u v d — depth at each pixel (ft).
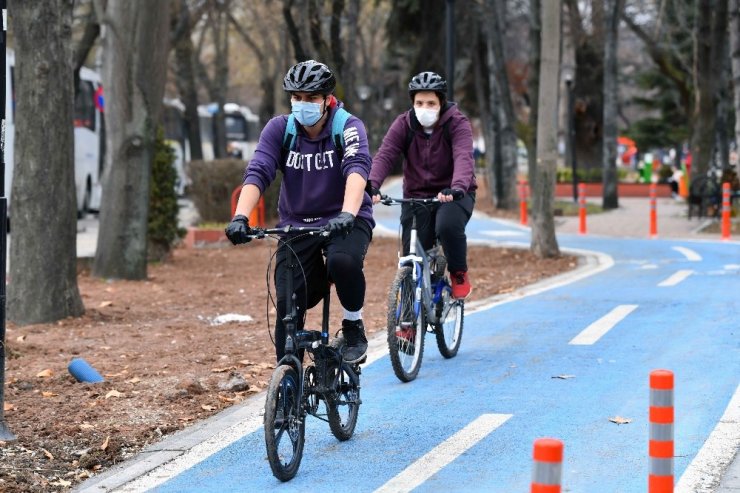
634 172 601.62
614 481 54.80
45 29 110.32
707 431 63.98
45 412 71.67
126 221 150.92
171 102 420.36
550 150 181.06
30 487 56.65
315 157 58.08
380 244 216.74
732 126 402.72
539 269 165.48
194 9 300.40
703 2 290.35
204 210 245.24
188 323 110.63
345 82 294.66
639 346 92.17
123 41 147.74
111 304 125.49
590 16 377.71
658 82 507.30
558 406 71.05
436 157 82.58
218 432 66.44
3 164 64.59
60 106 111.75
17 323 110.93
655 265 163.63
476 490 54.19
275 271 57.26
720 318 106.11
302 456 59.98
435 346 94.48
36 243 111.14
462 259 83.25
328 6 288.10
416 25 377.30
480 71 384.27
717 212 266.57
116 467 60.80
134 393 77.20
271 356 90.99
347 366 61.87
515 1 393.70
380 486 55.26
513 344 94.79
